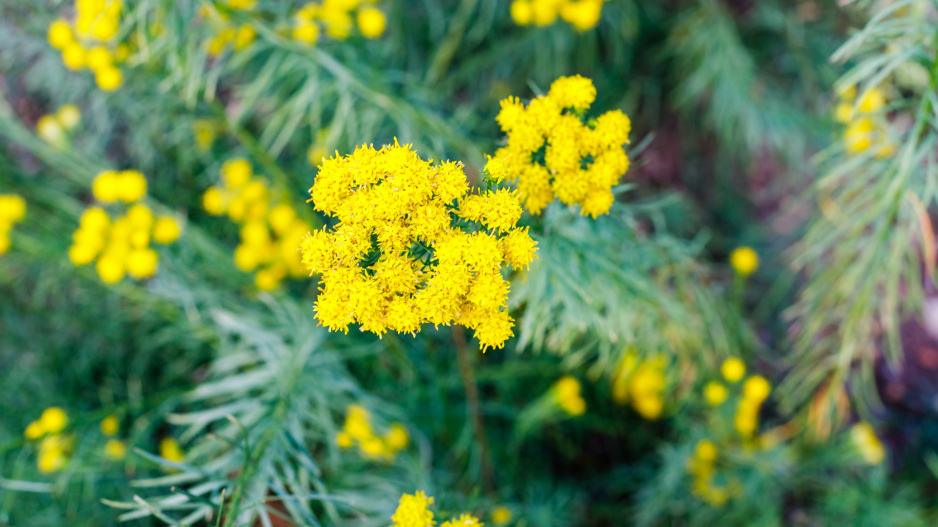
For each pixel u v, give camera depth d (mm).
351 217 310
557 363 470
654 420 534
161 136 516
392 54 481
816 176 612
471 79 583
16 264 491
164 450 425
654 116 635
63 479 394
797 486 522
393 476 433
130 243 397
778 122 584
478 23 535
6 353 493
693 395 461
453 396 484
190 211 537
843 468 527
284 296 441
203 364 511
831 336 455
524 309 374
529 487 468
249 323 403
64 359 498
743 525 471
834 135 545
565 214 346
